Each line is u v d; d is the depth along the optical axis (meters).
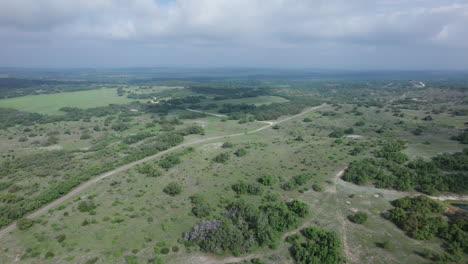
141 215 61.97
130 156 104.62
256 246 50.47
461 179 70.00
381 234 52.78
